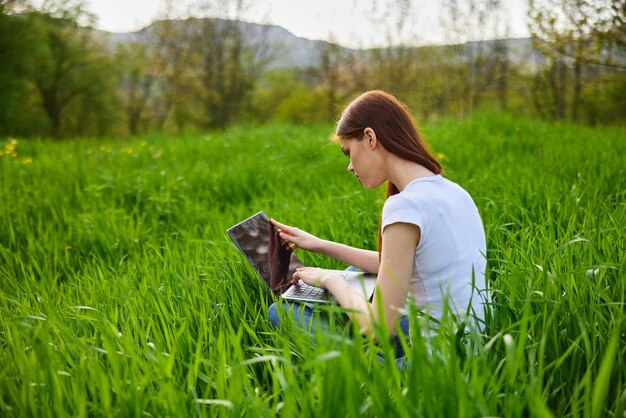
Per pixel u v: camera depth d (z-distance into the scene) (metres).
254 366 2.03
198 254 3.38
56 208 5.01
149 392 1.57
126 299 2.48
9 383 1.62
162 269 3.12
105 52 31.58
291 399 1.39
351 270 2.53
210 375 1.66
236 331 2.26
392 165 1.96
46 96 31.52
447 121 10.82
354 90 24.52
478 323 1.79
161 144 10.21
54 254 3.87
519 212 3.67
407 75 17.61
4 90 27.02
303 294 2.25
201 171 6.63
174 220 4.86
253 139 10.22
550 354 1.76
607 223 2.80
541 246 2.55
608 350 1.29
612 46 7.41
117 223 4.51
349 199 4.59
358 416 1.26
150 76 31.50
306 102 35.72
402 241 1.76
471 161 6.27
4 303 2.70
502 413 1.47
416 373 1.32
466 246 1.86
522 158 6.18
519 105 17.03
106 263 3.88
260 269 2.41
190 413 1.62
